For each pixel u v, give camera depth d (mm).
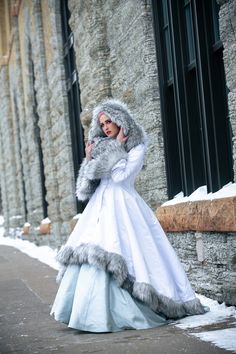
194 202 5977
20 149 22125
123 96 8281
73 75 12078
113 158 5031
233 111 5273
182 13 6746
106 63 8852
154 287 4879
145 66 7367
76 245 4984
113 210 5000
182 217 6246
